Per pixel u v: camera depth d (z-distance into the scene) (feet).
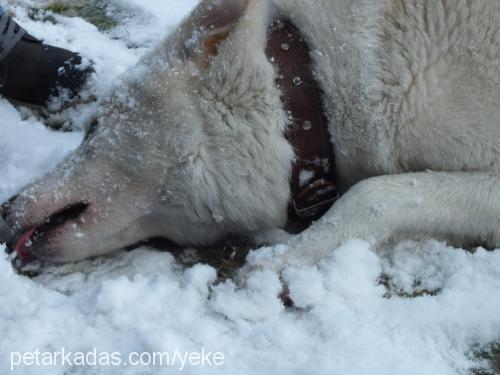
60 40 3.46
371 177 2.11
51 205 2.07
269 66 1.97
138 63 2.07
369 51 2.01
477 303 1.84
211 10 1.92
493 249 2.14
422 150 2.07
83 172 2.08
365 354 1.67
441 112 2.00
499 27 1.97
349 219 2.00
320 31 2.04
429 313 1.81
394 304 1.85
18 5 3.83
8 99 2.99
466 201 2.04
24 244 2.08
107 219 2.09
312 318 1.79
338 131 2.07
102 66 3.14
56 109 2.96
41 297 1.85
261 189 2.07
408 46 1.99
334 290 1.86
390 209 2.01
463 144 2.03
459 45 1.98
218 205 2.09
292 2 2.06
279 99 2.00
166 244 2.27
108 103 2.07
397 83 2.00
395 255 2.04
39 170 2.45
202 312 1.82
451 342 1.77
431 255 2.05
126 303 1.80
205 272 1.93
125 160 2.03
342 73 2.02
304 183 2.10
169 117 1.98
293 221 2.22
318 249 1.96
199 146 2.00
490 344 1.78
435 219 2.04
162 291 1.84
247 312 1.80
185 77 1.97
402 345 1.73
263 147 2.00
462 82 1.99
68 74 2.95
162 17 3.78
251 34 1.92
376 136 2.04
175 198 2.09
